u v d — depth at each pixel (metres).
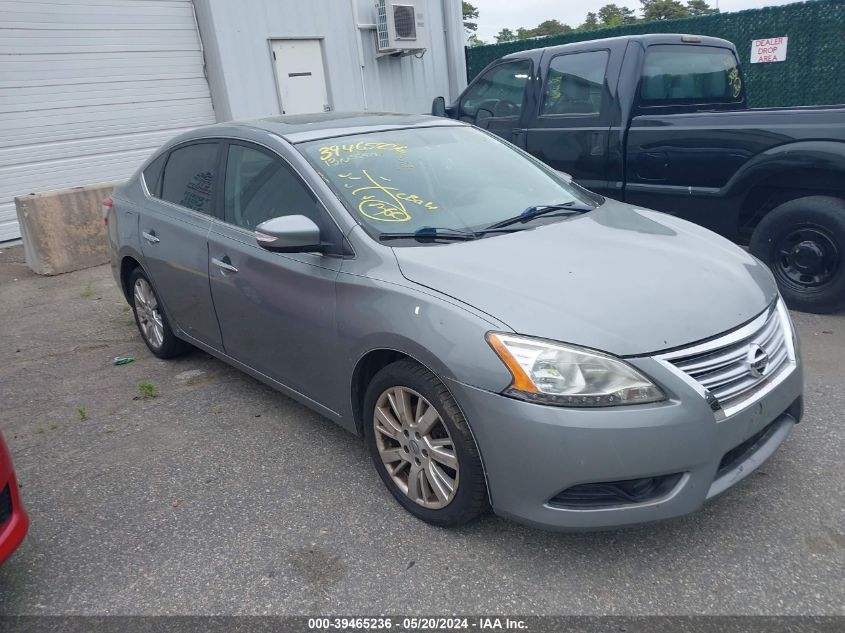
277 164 3.55
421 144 3.79
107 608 2.55
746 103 6.76
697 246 3.16
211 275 3.85
